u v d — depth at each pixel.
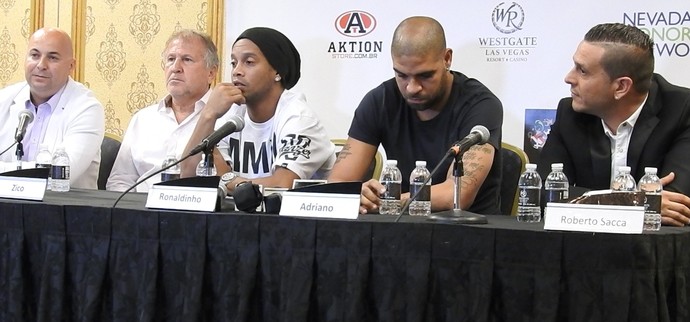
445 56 2.69
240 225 1.92
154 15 4.31
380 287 1.82
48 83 3.50
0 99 3.65
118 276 2.01
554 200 2.35
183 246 1.96
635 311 1.71
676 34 3.45
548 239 1.74
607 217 1.75
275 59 3.13
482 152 2.57
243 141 3.23
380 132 2.86
